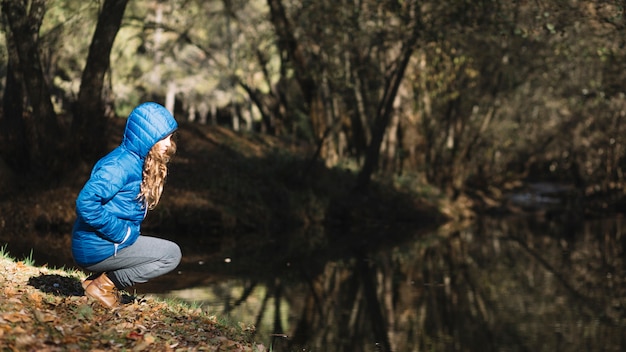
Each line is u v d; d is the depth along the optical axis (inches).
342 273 687.1
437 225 1256.2
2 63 890.1
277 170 1131.3
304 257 768.9
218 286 564.7
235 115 2128.4
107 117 856.9
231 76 1435.8
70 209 798.5
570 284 684.1
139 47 1648.6
